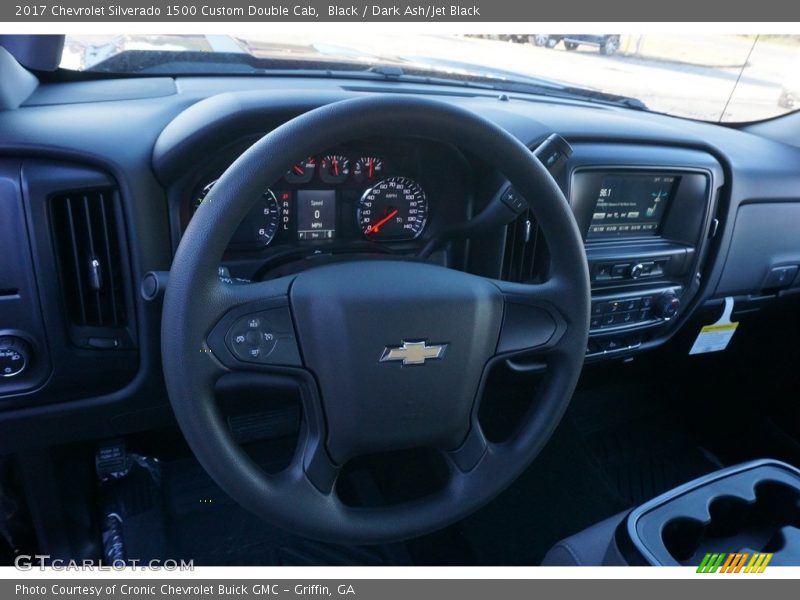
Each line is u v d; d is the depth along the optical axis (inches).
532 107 58.0
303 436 35.2
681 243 59.0
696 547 38.0
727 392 74.9
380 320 33.0
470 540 59.1
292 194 43.1
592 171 51.2
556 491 65.0
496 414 70.0
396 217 46.4
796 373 67.5
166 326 30.0
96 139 38.5
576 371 38.1
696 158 56.1
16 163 37.0
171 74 53.9
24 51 45.2
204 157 39.4
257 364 32.1
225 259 43.0
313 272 33.5
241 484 32.3
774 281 67.6
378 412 34.3
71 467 53.1
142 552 53.6
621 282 57.2
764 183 61.4
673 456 72.7
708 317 67.1
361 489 61.8
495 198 44.3
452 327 34.2
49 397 42.7
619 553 35.2
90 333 41.5
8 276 38.1
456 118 31.0
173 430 57.0
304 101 40.2
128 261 40.4
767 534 41.2
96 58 51.3
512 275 50.8
